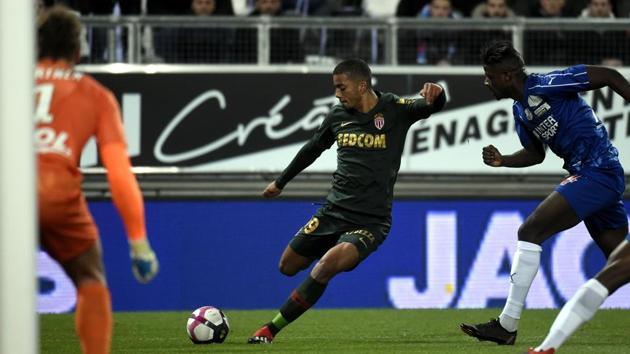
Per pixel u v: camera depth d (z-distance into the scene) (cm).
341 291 3456
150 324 2919
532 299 3481
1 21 1233
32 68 1253
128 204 1493
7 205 1236
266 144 3534
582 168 2252
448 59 3650
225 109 3528
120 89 3500
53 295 3325
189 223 3459
